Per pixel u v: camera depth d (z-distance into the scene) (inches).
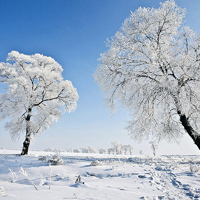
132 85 472.4
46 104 756.0
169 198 120.8
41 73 661.3
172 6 474.9
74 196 109.4
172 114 452.1
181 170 234.4
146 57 457.7
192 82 391.5
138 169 256.1
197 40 410.6
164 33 508.7
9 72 663.8
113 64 500.7
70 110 789.2
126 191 135.0
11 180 234.2
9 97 598.5
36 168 298.8
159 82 406.0
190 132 410.0
